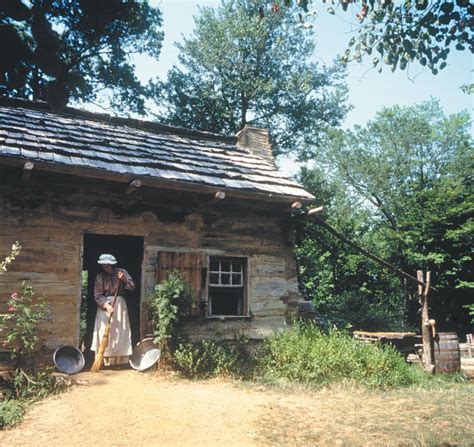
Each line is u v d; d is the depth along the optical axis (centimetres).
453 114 3241
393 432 532
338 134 3341
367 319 1972
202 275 920
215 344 890
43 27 229
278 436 499
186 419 535
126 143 995
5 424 494
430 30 557
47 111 1084
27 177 734
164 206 909
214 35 2736
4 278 735
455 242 2289
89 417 524
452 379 1012
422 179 3159
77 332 780
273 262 1013
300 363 812
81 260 803
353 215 3278
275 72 2817
